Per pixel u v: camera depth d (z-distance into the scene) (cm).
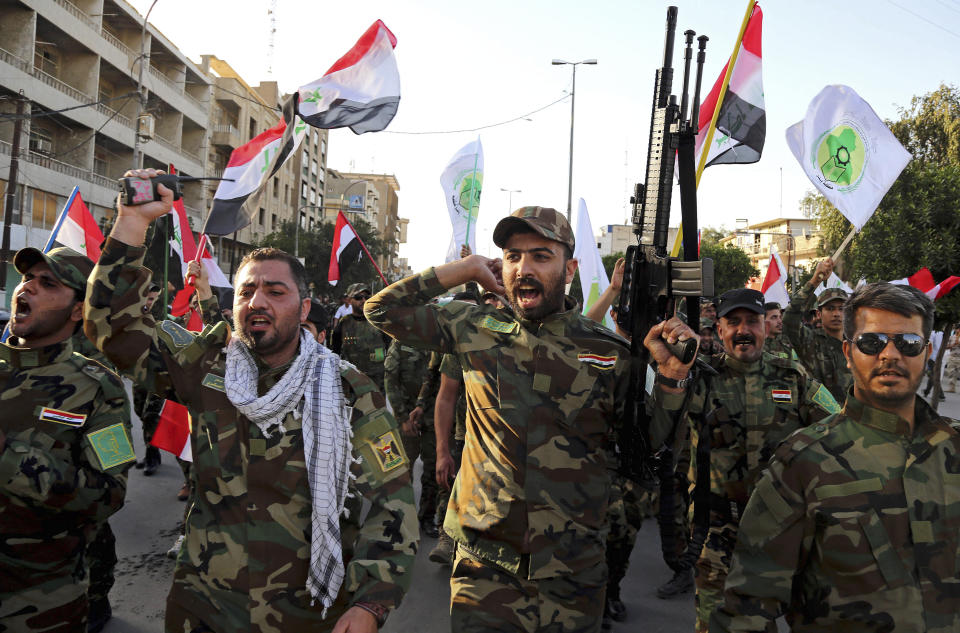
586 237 704
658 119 244
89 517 257
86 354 414
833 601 187
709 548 349
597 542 254
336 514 201
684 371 219
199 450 209
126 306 215
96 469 255
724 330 364
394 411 636
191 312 593
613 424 261
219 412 209
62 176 2808
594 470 256
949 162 2248
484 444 263
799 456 194
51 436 254
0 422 250
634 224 266
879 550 183
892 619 180
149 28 3478
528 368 260
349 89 561
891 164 548
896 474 187
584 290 700
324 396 207
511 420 255
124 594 423
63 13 2772
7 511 243
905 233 1418
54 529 252
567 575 246
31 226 2673
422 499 591
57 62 3003
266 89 5419
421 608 427
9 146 2525
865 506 185
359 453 209
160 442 413
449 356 438
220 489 204
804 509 191
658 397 223
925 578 181
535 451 252
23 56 2602
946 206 1408
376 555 188
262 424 203
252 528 200
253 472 202
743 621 194
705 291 216
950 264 1377
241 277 214
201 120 4150
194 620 199
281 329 211
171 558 483
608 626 408
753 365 361
